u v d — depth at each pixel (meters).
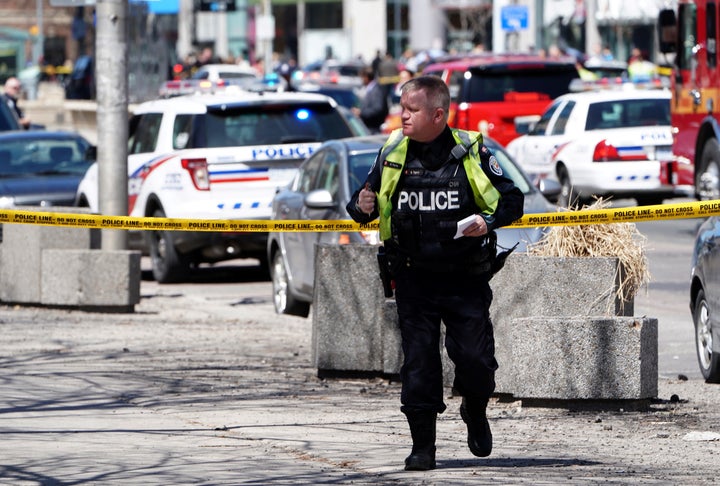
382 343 40.16
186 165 67.31
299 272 55.78
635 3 183.62
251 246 68.06
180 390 39.03
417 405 27.95
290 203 56.97
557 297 37.03
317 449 30.75
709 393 39.41
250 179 67.50
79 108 156.38
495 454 30.31
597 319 35.44
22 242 58.06
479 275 27.47
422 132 26.91
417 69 155.75
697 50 77.00
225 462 29.23
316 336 41.09
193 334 51.19
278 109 68.50
